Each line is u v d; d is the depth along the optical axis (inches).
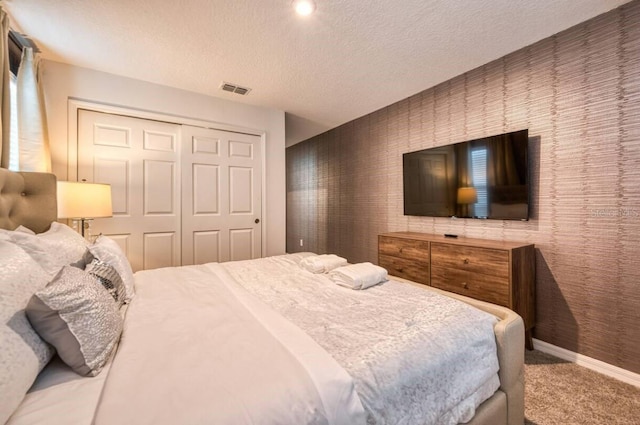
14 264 33.1
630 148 67.6
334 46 84.0
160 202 113.1
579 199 76.0
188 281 63.9
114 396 25.7
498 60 92.6
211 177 124.0
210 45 83.6
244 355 32.9
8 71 68.4
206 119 120.3
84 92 97.0
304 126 169.0
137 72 100.1
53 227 60.3
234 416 24.4
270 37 79.6
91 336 32.1
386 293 58.8
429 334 40.5
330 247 178.1
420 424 34.0
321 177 186.1
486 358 43.1
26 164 80.6
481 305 54.2
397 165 130.8
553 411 57.7
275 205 139.5
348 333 40.5
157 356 32.6
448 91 108.0
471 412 39.5
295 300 54.6
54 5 66.6
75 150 96.5
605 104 71.1
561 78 78.6
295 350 34.2
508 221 90.9
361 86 111.9
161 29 76.0
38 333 30.3
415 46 84.4
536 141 84.2
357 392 30.5
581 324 75.9
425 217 118.3
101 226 102.3
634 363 67.4
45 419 24.0
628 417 55.9
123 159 106.1
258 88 113.5
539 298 83.7
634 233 67.4
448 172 106.0
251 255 134.0
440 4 66.7
